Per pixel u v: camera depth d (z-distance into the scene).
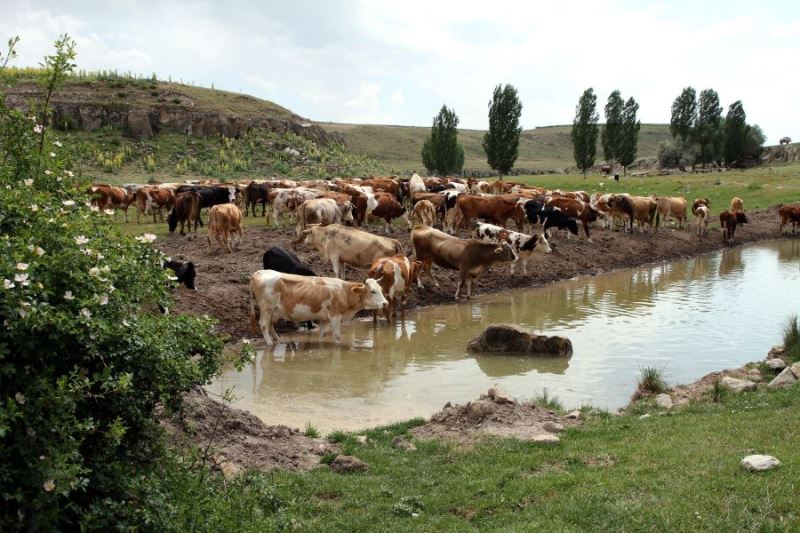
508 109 79.44
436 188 39.69
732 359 15.47
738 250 37.03
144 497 5.46
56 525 4.79
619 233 36.19
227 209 23.59
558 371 14.48
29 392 4.70
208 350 6.45
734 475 7.36
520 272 26.30
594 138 83.88
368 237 20.23
